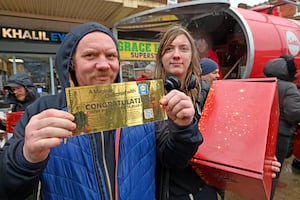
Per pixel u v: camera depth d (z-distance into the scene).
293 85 2.53
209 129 1.19
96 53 0.94
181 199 1.27
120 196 0.93
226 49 5.34
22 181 0.75
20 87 2.85
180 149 1.03
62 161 0.91
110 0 4.88
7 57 5.68
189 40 1.55
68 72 1.00
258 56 4.06
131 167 0.99
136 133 1.06
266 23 4.50
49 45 6.14
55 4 5.06
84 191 0.89
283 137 2.53
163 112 0.98
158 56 1.64
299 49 4.87
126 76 7.02
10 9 5.38
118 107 0.91
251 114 1.14
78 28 0.98
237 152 1.06
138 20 4.93
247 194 1.18
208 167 1.09
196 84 1.47
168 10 4.23
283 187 3.50
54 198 0.90
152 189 1.07
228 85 1.33
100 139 0.98
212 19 5.00
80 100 0.86
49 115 0.75
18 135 0.94
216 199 1.37
